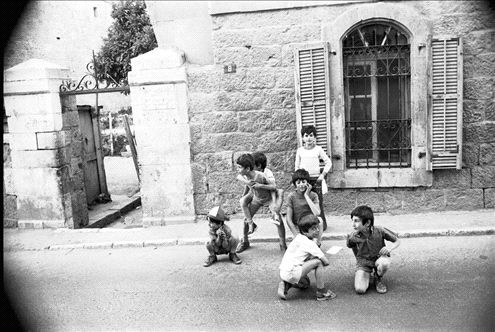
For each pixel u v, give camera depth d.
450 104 6.90
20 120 7.96
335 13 7.06
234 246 6.11
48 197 8.12
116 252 6.95
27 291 5.70
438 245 6.18
